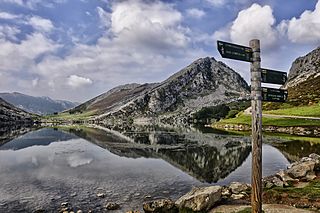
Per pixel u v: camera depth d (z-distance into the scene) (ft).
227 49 43.86
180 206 81.76
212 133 384.47
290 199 82.74
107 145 267.39
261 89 47.14
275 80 49.80
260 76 46.78
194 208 79.15
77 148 248.73
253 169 47.06
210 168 157.69
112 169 156.87
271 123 387.96
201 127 541.75
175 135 364.99
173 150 229.45
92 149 241.55
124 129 519.19
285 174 109.91
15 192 112.27
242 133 377.71
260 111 46.80
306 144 239.91
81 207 94.22
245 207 77.61
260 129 46.78
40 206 96.07
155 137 344.08
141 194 108.88
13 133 424.05
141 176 139.33
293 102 543.39
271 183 100.27
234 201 86.74
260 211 46.83
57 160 187.32
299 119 388.37
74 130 498.69
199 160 183.93
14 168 159.94
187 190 114.11
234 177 135.64
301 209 72.33
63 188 118.11
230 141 284.82
